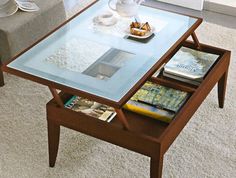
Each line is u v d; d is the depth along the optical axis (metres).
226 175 2.35
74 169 2.38
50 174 2.36
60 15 3.13
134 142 2.07
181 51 2.63
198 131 2.58
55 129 2.26
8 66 2.24
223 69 2.54
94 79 2.18
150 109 2.28
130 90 2.11
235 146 2.50
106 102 2.04
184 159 2.42
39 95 2.84
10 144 2.52
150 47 2.40
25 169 2.38
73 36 2.47
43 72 2.21
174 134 2.13
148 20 2.60
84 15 2.62
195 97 2.26
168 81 2.41
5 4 2.95
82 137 2.55
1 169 2.38
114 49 2.39
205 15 3.68
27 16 2.89
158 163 2.06
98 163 2.41
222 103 2.71
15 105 2.77
